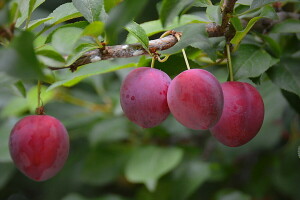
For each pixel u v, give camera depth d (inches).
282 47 24.5
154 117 20.6
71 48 19.7
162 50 21.3
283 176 30.8
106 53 20.9
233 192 30.5
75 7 21.3
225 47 22.6
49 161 20.4
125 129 31.6
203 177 29.7
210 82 20.2
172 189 30.2
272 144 30.3
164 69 22.5
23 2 21.5
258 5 21.5
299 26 23.4
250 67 22.5
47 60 20.0
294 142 31.3
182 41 21.0
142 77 20.6
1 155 29.2
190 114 20.1
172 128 31.2
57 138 20.5
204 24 21.5
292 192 30.6
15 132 20.5
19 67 17.6
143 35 20.9
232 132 20.9
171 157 29.5
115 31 18.5
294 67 23.7
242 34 21.7
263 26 23.7
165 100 20.6
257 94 21.3
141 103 20.5
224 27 22.0
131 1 18.3
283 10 25.1
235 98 20.9
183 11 19.6
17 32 19.6
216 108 20.1
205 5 22.2
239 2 23.1
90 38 20.9
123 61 25.0
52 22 22.1
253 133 21.1
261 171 32.0
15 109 31.6
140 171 29.4
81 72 23.1
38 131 20.4
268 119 29.0
